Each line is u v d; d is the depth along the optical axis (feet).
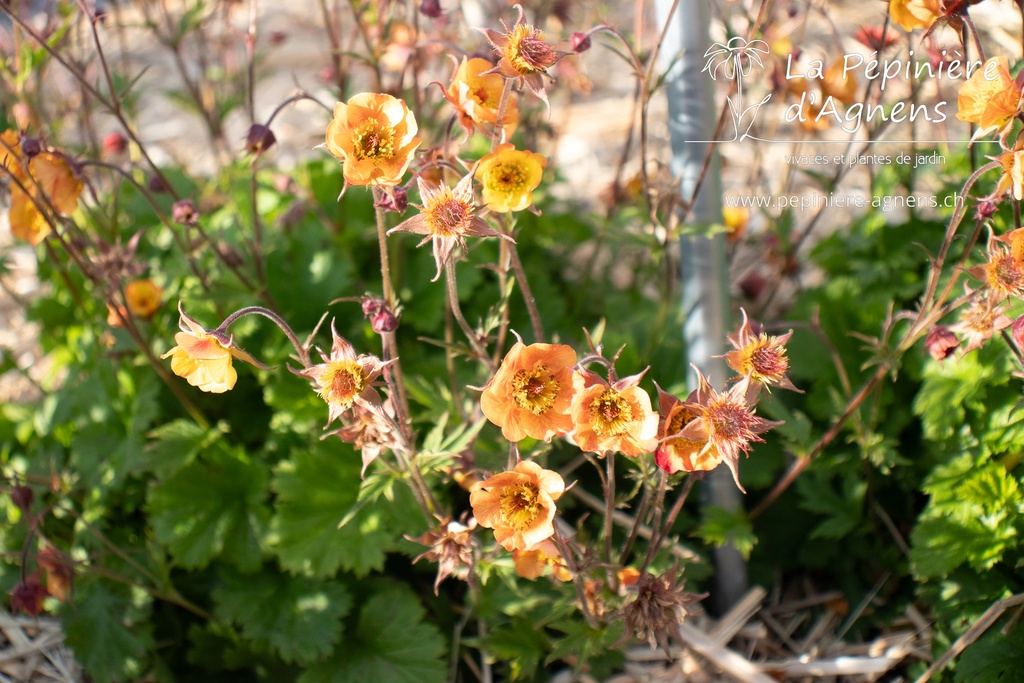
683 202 2.60
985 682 2.37
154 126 4.45
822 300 2.91
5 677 2.63
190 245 2.68
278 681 2.63
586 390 1.96
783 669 2.63
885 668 2.60
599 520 2.76
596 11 3.05
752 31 2.58
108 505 2.80
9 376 3.38
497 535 2.01
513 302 3.07
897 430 2.73
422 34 3.05
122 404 2.84
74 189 2.44
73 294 2.87
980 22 3.26
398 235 3.00
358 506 2.25
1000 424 2.51
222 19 3.50
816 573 2.84
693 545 2.74
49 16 2.91
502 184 2.12
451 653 2.67
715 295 2.62
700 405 2.00
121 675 2.58
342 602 2.60
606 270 3.30
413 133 2.06
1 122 2.77
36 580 2.49
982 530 2.46
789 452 2.83
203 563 2.65
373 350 2.92
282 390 2.77
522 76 2.10
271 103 4.55
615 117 4.37
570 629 2.34
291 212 2.97
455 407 2.64
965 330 2.26
